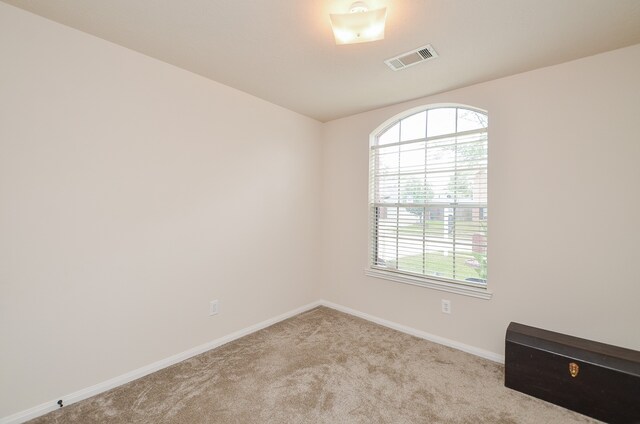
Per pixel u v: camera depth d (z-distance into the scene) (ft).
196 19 5.59
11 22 5.34
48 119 5.75
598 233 6.63
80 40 6.10
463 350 8.46
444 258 9.16
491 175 8.05
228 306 8.95
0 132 5.27
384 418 5.70
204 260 8.34
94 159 6.33
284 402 6.15
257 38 6.20
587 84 6.73
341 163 11.66
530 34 5.86
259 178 9.79
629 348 6.30
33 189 5.62
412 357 8.05
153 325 7.31
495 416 5.76
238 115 9.10
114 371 6.67
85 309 6.27
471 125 8.72
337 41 5.55
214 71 7.81
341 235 11.66
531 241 7.46
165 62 7.38
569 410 5.92
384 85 8.43
